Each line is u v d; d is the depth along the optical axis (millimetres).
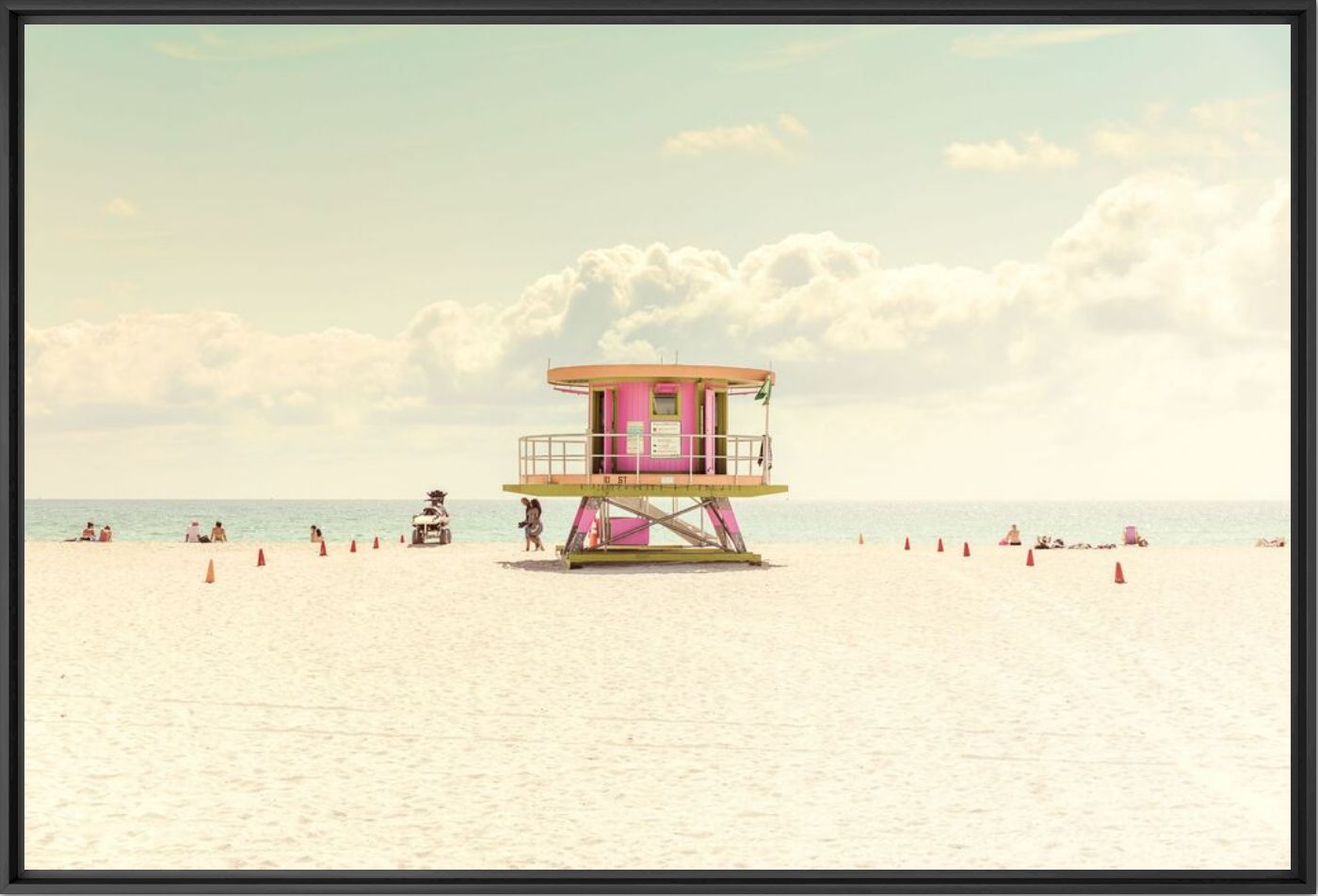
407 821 6215
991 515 130250
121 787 6891
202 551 33031
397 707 9125
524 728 8383
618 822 6168
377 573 22516
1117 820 6219
